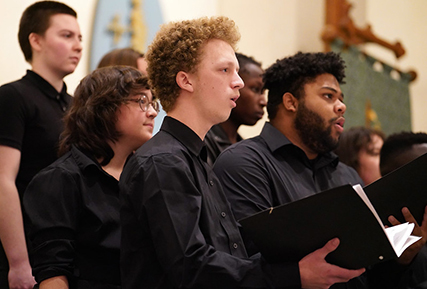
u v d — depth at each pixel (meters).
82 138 3.01
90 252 2.85
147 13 6.27
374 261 2.13
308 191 3.43
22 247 3.39
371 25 9.25
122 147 3.10
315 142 3.58
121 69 3.17
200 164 2.47
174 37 2.48
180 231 2.14
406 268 3.22
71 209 2.84
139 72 3.19
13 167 3.52
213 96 2.44
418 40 10.44
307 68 3.62
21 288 3.32
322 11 8.42
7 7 5.04
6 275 3.45
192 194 2.24
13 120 3.61
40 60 3.99
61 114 3.85
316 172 3.64
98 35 5.78
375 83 8.65
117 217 2.90
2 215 3.40
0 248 3.47
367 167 5.18
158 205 2.17
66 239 2.77
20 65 5.10
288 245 2.16
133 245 2.27
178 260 2.10
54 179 2.87
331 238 2.12
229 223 2.46
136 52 4.58
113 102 3.02
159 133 2.47
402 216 2.92
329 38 7.88
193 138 2.45
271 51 7.77
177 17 6.72
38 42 4.02
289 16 8.02
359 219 2.05
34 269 2.75
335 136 3.59
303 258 2.17
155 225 2.16
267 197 3.20
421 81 10.41
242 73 4.59
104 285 2.80
